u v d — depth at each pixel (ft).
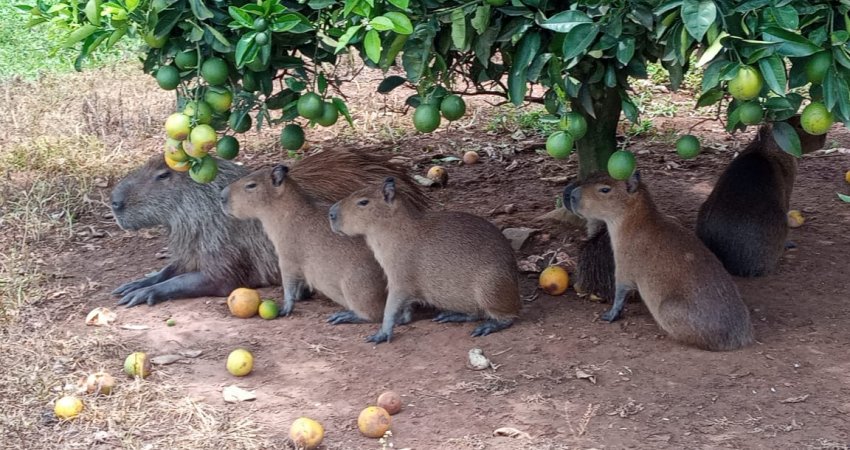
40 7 13.99
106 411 13.91
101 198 24.08
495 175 24.77
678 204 22.09
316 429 12.88
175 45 13.03
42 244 21.24
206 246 18.49
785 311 16.58
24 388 14.62
